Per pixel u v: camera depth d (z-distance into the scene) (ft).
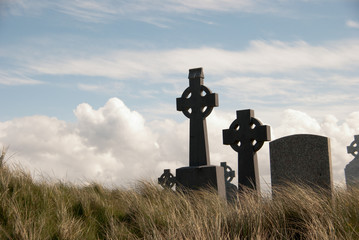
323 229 14.79
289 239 15.92
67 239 16.94
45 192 20.63
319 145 27.66
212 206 21.30
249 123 35.88
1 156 22.52
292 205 17.88
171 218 19.31
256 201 20.29
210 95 37.76
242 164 35.88
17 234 16.07
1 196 18.69
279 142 29.19
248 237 16.06
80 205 21.07
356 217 16.34
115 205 23.13
